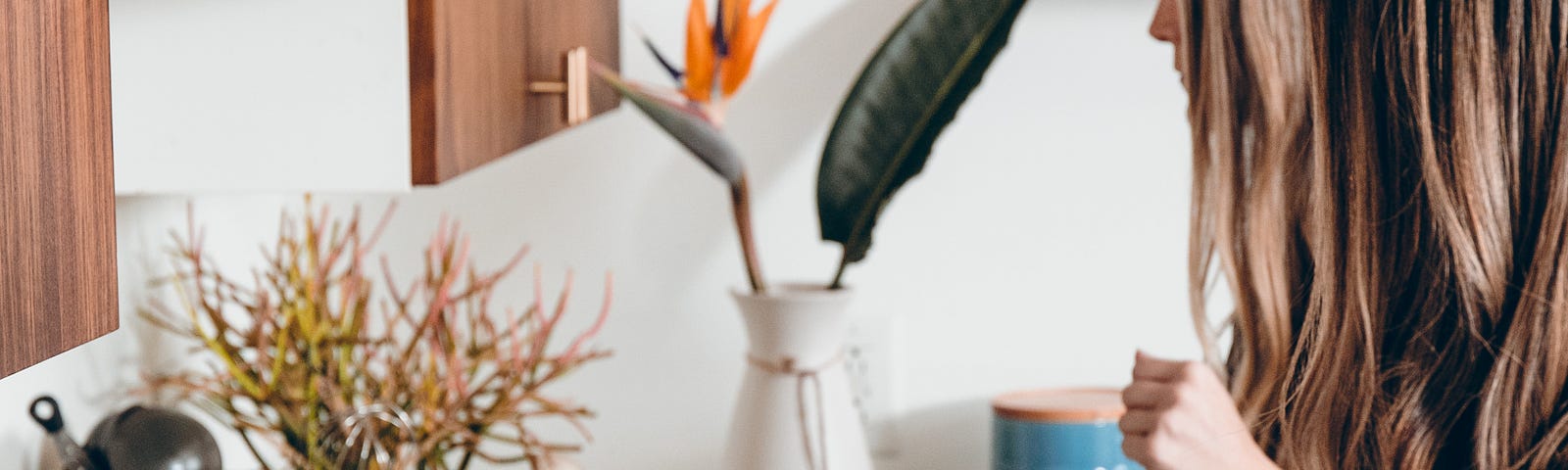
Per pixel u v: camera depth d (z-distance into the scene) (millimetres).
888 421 1412
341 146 628
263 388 1005
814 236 1400
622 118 1405
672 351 1430
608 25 1199
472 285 1112
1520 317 674
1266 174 727
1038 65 1372
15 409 882
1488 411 693
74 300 424
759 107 1384
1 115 370
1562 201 652
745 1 1162
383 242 1419
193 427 894
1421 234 701
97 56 449
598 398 1439
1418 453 723
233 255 1277
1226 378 849
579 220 1420
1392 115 694
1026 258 1398
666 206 1412
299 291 1050
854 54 1370
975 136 1387
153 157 638
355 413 973
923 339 1414
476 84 688
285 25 628
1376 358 726
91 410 994
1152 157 1375
